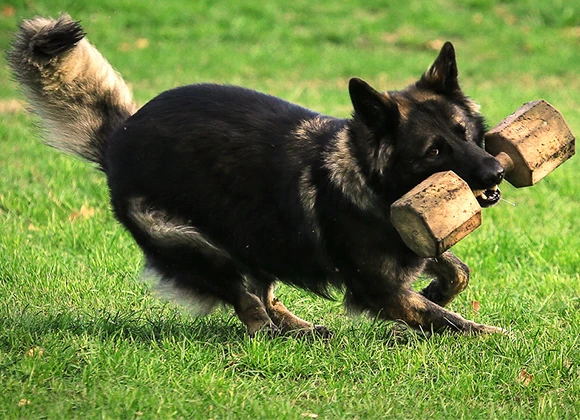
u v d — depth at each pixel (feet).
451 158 28.45
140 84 84.02
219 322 34.30
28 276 37.22
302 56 96.94
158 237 31.81
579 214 51.75
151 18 104.53
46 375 27.27
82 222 46.01
